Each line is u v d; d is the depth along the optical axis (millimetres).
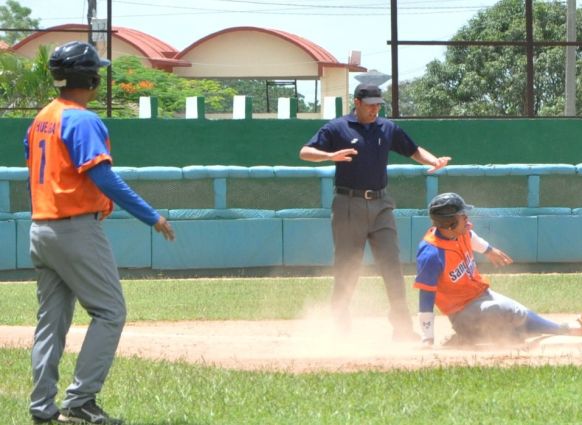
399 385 13680
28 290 28484
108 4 36531
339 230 19344
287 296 26578
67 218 11586
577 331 17219
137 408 12641
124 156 34094
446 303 17297
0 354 16750
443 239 17109
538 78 66062
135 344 18359
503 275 32000
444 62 69062
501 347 17156
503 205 34594
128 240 33062
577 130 35500
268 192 33938
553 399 12773
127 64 70625
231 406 12680
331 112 36344
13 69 58094
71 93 11961
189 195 33625
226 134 34562
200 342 18719
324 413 12273
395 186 34062
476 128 35062
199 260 33500
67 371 15242
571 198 34875
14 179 32750
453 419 11812
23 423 11836
